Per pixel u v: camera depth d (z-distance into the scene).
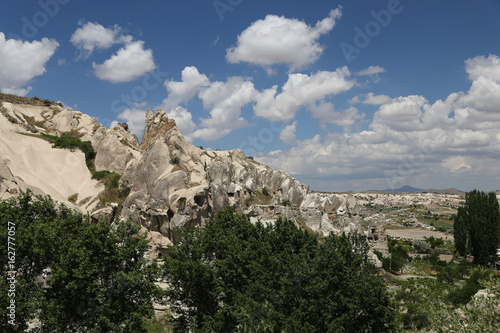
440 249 145.00
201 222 61.81
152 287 37.28
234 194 95.50
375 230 101.06
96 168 78.50
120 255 36.66
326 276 37.81
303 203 99.50
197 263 40.22
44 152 75.44
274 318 35.22
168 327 45.47
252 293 37.47
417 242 148.12
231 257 41.59
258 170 117.19
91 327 33.22
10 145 70.75
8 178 54.84
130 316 34.81
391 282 86.19
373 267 49.47
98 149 82.56
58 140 79.88
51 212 39.97
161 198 62.34
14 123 90.19
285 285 37.72
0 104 97.62
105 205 67.38
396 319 54.91
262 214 84.31
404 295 69.81
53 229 34.72
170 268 41.34
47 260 34.34
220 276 42.31
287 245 44.66
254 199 98.25
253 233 49.19
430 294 74.06
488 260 115.56
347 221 92.31
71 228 38.78
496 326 19.03
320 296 37.28
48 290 33.97
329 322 36.19
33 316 32.03
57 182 69.00
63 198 62.75
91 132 95.31
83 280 32.97
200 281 40.66
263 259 40.25
